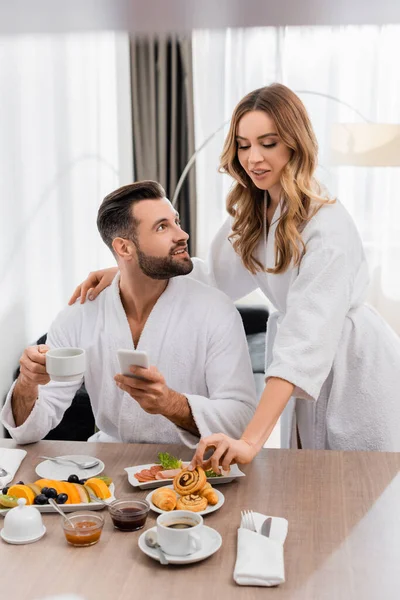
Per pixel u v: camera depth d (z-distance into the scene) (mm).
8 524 1074
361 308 1759
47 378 1438
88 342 1629
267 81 4262
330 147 3963
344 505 1196
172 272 1532
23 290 3090
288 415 1867
